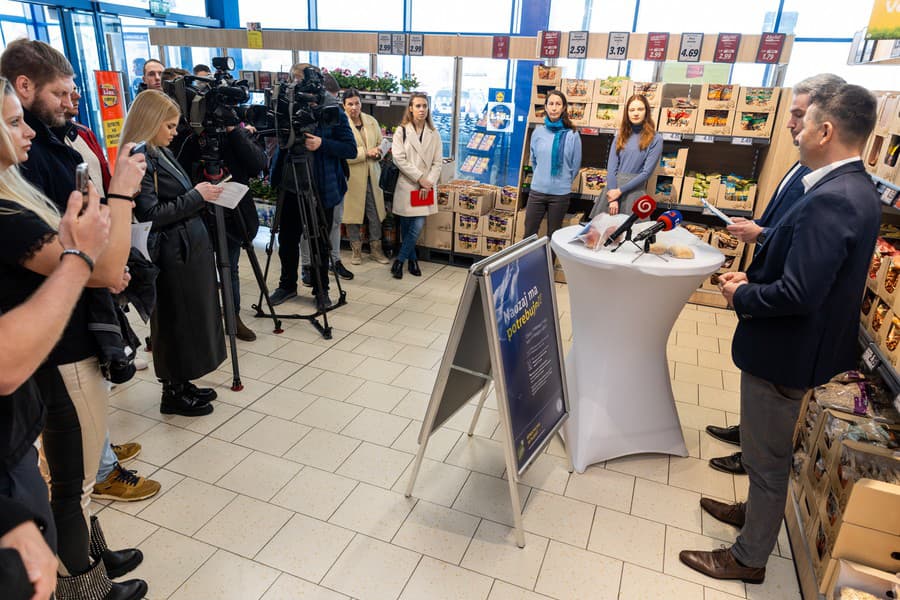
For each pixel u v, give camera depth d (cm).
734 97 437
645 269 226
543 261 239
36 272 124
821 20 687
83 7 716
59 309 99
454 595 198
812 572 197
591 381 264
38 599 90
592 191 495
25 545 90
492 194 532
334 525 227
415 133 477
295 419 297
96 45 748
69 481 164
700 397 335
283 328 404
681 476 265
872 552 176
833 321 173
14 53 183
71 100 199
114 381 170
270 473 256
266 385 329
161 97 245
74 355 156
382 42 540
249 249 361
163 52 666
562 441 288
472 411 313
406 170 473
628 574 210
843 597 174
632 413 265
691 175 482
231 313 313
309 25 917
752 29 719
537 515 238
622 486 258
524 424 225
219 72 296
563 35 472
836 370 181
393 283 500
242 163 330
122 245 151
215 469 257
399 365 357
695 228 468
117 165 152
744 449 199
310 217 401
